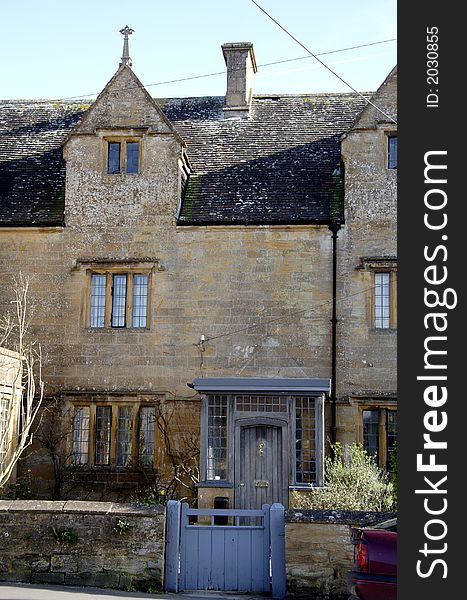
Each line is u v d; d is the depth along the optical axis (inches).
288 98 983.0
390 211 830.5
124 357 831.1
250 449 689.0
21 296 844.0
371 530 397.4
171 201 850.1
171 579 481.7
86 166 865.5
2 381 743.7
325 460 711.1
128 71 876.0
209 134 941.8
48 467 820.6
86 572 481.1
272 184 871.7
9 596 427.5
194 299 833.5
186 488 800.3
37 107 1015.6
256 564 487.5
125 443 822.5
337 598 470.3
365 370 806.5
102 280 853.2
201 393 688.4
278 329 821.2
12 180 912.9
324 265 827.4
